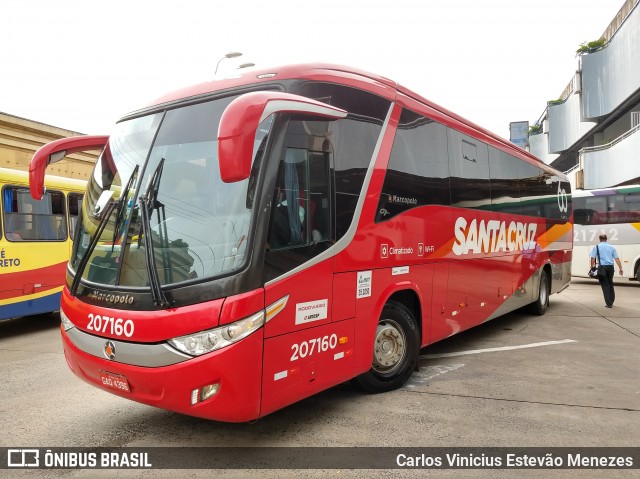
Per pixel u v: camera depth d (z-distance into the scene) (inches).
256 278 137.3
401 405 190.9
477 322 284.0
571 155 1465.3
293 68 165.0
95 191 171.0
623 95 940.6
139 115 174.4
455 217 255.6
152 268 139.2
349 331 174.7
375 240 189.3
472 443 156.6
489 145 307.4
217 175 146.6
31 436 164.7
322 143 166.2
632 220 676.1
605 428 168.9
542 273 412.5
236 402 132.7
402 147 211.6
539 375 233.1
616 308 466.3
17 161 697.6
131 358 137.7
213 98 160.9
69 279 165.0
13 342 331.9
